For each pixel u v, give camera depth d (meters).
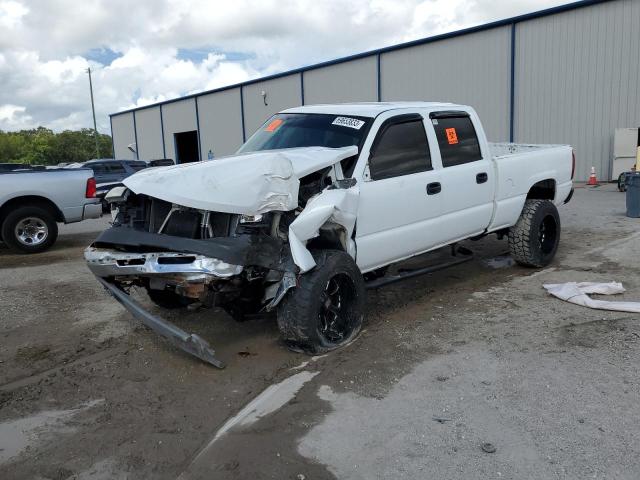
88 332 5.34
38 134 100.94
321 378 4.05
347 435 3.30
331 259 4.41
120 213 4.80
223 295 4.24
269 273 4.28
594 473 2.83
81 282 7.29
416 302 5.82
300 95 28.42
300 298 4.27
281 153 4.64
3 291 6.95
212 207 3.99
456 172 5.73
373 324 5.16
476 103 20.84
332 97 26.69
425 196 5.36
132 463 3.17
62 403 3.93
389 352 4.47
